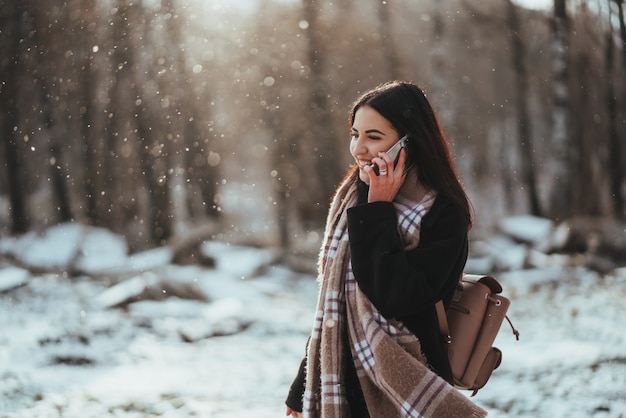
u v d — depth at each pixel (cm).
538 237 2530
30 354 1064
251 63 3347
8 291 1798
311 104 3466
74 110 2805
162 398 816
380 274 291
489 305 328
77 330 1277
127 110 2869
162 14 2773
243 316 1446
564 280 1950
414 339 296
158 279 1666
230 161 4066
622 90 2814
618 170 2852
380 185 305
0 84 2667
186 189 3388
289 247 3238
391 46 3356
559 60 2703
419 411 287
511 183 3859
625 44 2730
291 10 3372
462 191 314
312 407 314
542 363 929
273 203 3838
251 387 866
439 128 317
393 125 308
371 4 3397
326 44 3372
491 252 2408
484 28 3209
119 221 2997
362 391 309
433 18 2978
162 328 1310
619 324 1209
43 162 2966
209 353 1096
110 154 2942
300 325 1364
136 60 2789
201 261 2367
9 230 2877
